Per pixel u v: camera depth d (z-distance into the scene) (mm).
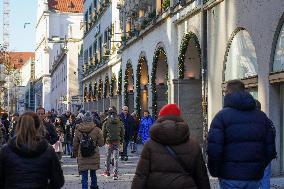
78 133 13094
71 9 106875
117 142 16672
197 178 6258
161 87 30094
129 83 39375
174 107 6320
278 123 15289
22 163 6191
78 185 15320
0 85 63938
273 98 15305
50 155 6348
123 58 40000
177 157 6137
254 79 16328
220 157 6672
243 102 6750
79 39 75875
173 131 6121
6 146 6293
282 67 14625
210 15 20578
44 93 107375
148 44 31547
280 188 13367
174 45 25781
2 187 6402
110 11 47406
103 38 51469
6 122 25688
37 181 6219
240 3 17406
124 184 15461
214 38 20094
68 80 76875
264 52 15602
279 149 15289
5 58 76375
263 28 15672
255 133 6699
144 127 25672
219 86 19578
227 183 6734
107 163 17250
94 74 56281
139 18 33094
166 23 27266
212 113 20406
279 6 14625
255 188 6816
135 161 23109
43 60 108438
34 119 6332
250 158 6668
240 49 17609
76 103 60719
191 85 25094
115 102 45219
